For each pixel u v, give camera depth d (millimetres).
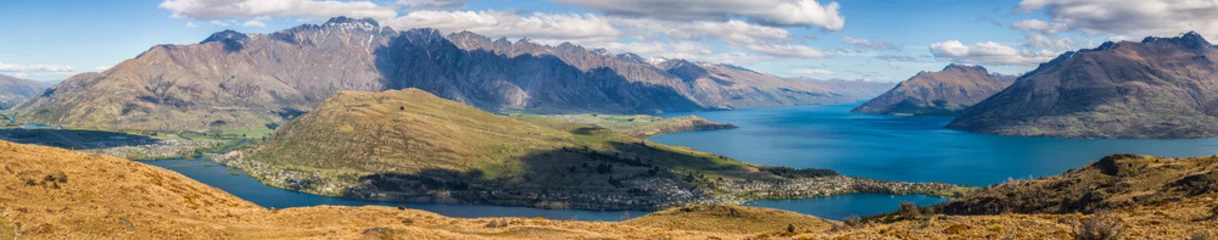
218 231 63000
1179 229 63844
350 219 87125
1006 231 65250
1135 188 111312
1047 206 122312
